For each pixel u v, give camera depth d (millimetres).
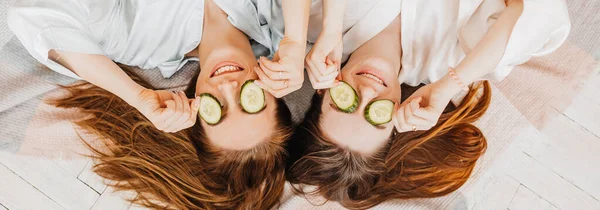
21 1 1177
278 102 1221
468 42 1321
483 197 1565
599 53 1553
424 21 1301
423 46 1344
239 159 1228
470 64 1176
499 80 1424
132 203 1500
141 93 1147
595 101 1575
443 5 1273
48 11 1150
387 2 1269
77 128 1474
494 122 1555
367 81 1204
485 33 1258
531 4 1206
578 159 1573
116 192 1498
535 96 1569
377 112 1168
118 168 1432
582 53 1557
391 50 1295
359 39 1301
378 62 1240
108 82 1169
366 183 1310
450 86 1136
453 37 1327
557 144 1568
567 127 1570
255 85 1143
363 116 1179
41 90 1471
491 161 1553
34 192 1493
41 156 1480
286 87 1105
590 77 1565
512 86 1571
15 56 1460
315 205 1474
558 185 1575
